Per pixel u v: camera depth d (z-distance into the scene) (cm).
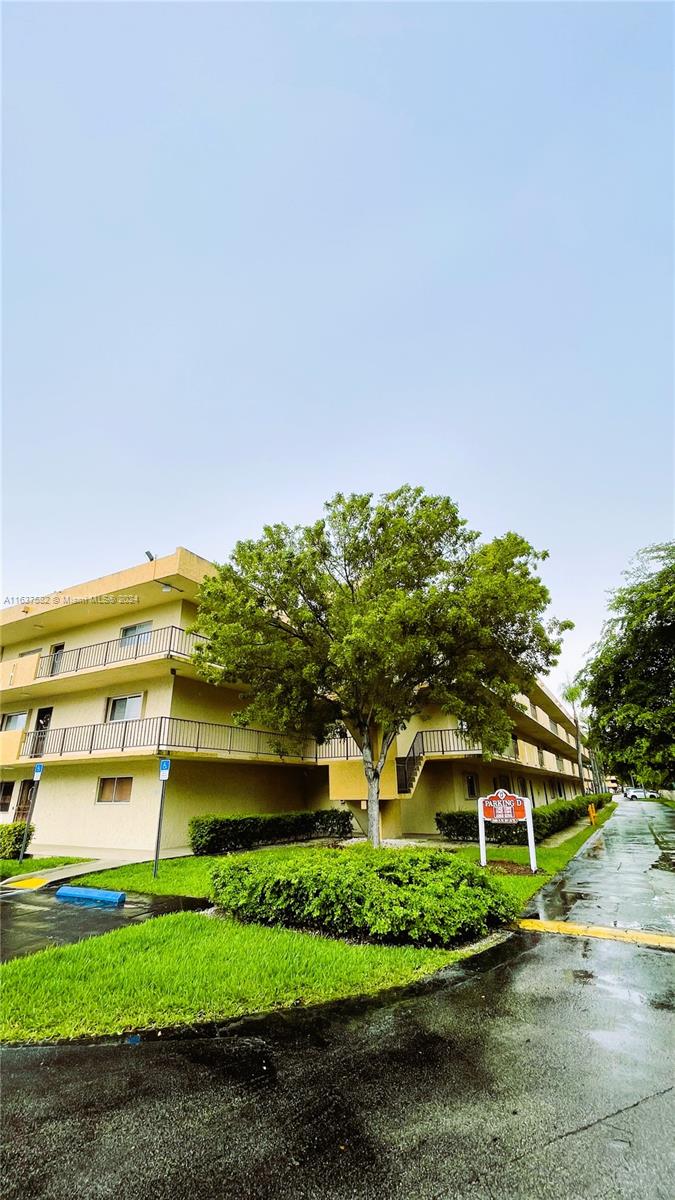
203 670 1226
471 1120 321
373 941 687
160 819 1197
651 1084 361
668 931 739
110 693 1930
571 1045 416
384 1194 264
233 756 1780
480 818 1259
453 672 1141
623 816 3675
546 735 3350
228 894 806
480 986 539
